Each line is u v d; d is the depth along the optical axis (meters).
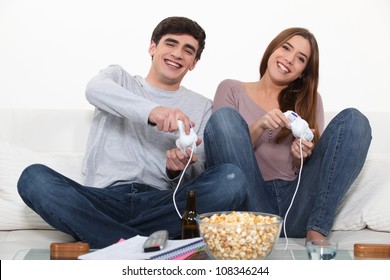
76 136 2.41
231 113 2.03
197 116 2.30
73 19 2.71
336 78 2.74
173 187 2.20
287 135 2.25
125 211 1.99
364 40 2.75
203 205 1.88
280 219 1.45
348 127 1.94
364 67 2.74
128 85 2.28
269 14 2.76
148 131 2.20
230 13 2.76
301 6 2.76
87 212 1.80
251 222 1.42
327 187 1.92
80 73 2.70
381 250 1.45
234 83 2.40
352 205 2.12
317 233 1.88
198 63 2.74
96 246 1.82
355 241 1.91
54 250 1.46
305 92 2.35
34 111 2.41
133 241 1.49
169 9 2.75
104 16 2.73
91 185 2.15
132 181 2.15
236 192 1.89
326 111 2.62
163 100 2.30
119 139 2.18
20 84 2.67
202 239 1.42
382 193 2.11
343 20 2.75
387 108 2.73
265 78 2.39
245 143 2.01
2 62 2.67
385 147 2.47
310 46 2.32
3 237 1.98
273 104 2.38
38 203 1.80
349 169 1.93
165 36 2.28
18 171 2.15
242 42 2.75
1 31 2.67
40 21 2.70
